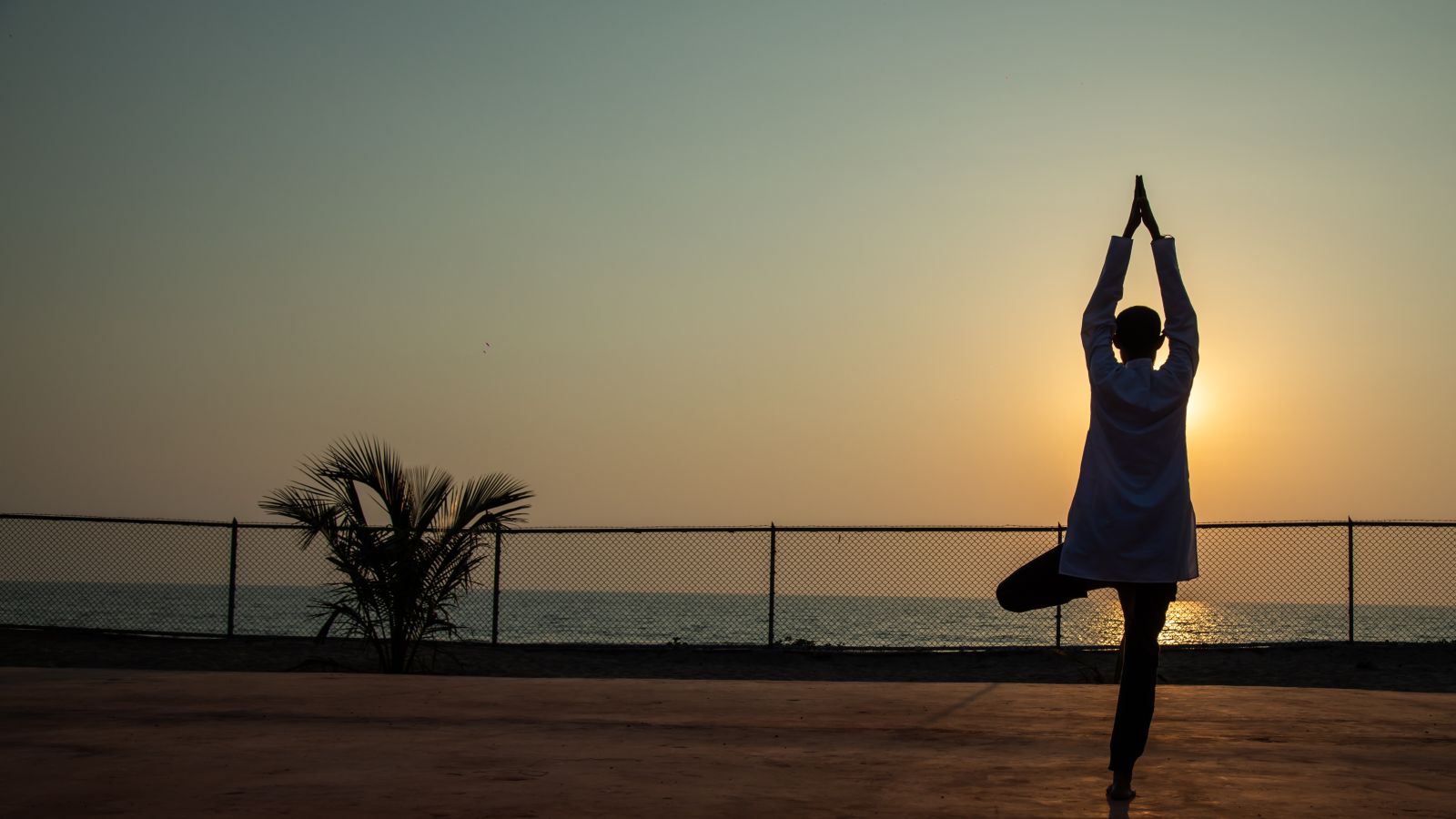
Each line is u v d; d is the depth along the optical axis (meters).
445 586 12.39
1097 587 3.37
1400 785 3.42
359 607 12.42
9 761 3.70
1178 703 5.22
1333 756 3.92
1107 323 3.43
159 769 3.56
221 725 4.53
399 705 5.15
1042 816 2.97
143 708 5.01
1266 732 4.45
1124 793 3.15
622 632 42.22
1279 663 13.12
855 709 5.10
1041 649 14.10
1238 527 13.98
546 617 59.16
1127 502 3.14
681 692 5.67
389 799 3.12
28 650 13.65
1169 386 3.21
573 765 3.67
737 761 3.78
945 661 13.96
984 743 4.17
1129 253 3.42
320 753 3.87
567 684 6.01
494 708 5.09
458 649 14.55
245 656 13.77
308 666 12.91
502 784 3.36
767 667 13.66
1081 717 4.86
